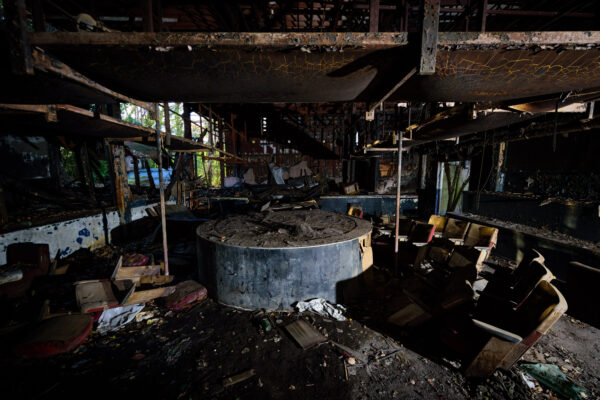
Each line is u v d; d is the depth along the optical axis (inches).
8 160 310.5
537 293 107.0
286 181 569.0
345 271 177.0
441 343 137.4
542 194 251.1
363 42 74.2
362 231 197.2
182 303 170.2
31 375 116.4
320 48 76.4
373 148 322.7
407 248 242.5
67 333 132.6
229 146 579.5
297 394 108.0
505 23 185.2
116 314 158.7
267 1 174.6
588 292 143.4
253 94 110.6
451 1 160.6
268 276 164.6
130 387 111.1
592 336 142.7
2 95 111.9
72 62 82.5
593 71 86.2
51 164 353.1
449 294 147.1
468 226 239.8
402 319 150.3
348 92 110.3
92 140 307.9
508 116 162.7
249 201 470.9
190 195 495.8
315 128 577.3
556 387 108.9
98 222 285.9
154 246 284.8
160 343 138.6
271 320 157.6
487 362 108.3
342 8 182.7
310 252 164.7
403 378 115.6
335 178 585.3
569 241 205.8
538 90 104.0
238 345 137.0
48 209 271.4
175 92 107.4
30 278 180.4
